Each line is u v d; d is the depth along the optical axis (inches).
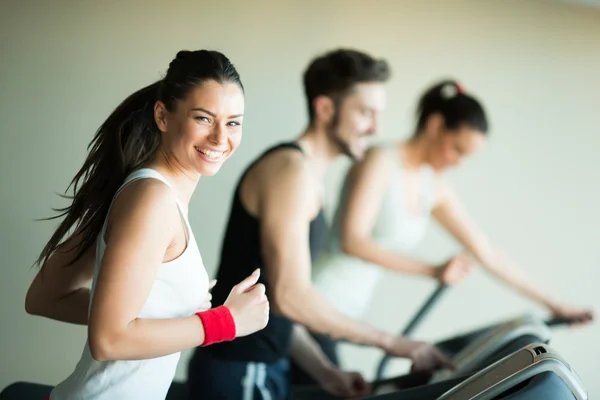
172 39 118.5
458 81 127.8
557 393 58.5
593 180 134.3
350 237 125.3
